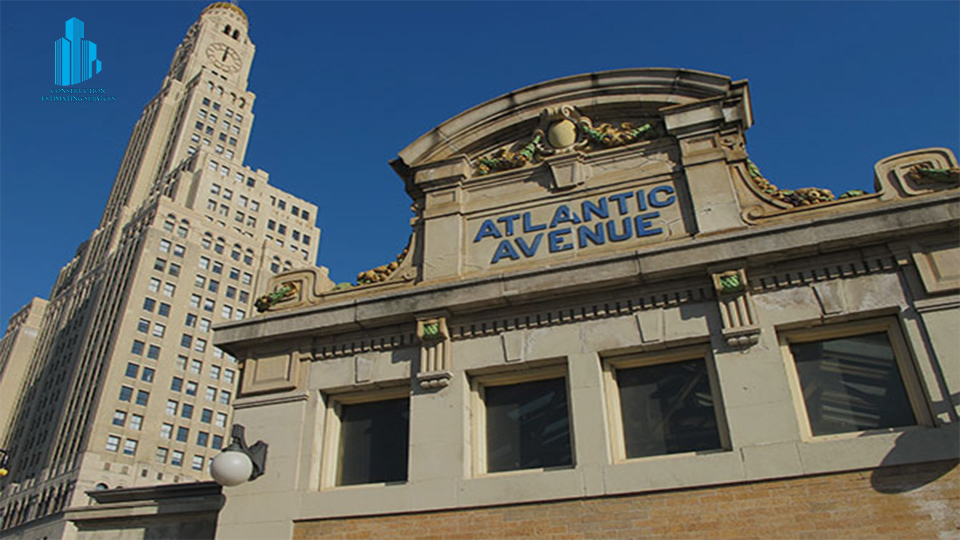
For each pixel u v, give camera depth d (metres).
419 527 9.27
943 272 8.80
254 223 109.50
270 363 11.24
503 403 10.30
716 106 11.26
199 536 11.23
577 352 9.82
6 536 80.56
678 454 8.98
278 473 10.21
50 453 83.50
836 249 9.29
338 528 9.61
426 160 12.61
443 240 11.66
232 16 139.88
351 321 10.91
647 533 8.34
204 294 96.06
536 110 12.39
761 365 8.93
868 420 8.61
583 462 9.02
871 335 9.11
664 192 10.92
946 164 9.81
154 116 124.38
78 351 93.25
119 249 101.31
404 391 10.70
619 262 9.95
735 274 9.41
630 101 11.91
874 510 7.77
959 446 7.79
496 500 9.11
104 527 11.98
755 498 8.17
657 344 9.54
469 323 10.52
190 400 88.06
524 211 11.56
